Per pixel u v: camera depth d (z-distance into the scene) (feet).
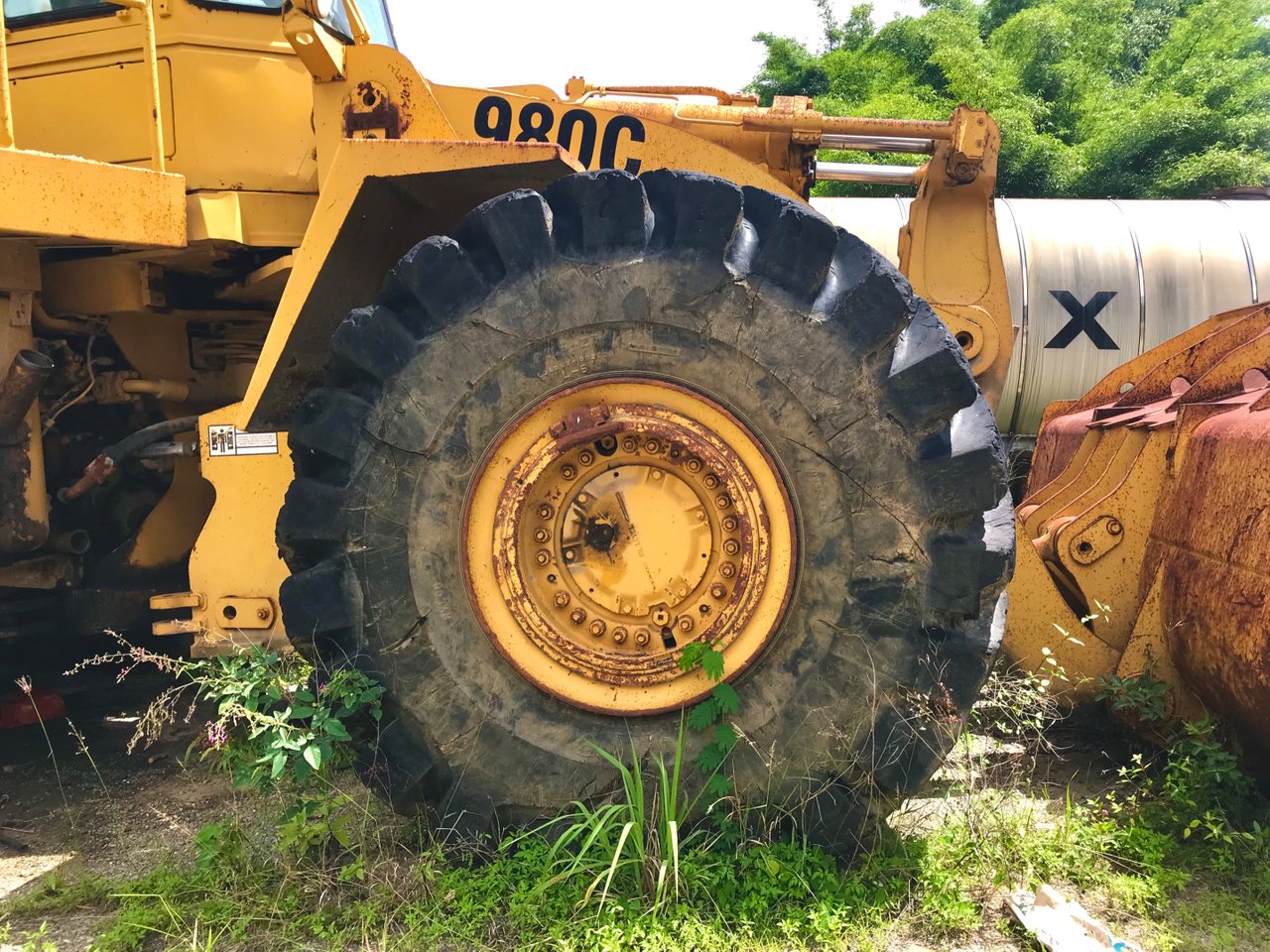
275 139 12.05
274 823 8.81
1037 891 7.51
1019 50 71.46
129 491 13.64
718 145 12.17
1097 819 9.09
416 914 7.30
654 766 7.91
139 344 13.10
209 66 11.91
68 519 13.01
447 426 8.10
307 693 7.92
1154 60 74.33
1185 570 9.79
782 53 80.38
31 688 13.16
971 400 7.80
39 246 10.85
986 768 10.28
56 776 11.06
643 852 7.34
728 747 7.79
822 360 7.88
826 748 7.86
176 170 11.97
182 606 11.64
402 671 8.02
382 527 8.10
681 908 7.09
